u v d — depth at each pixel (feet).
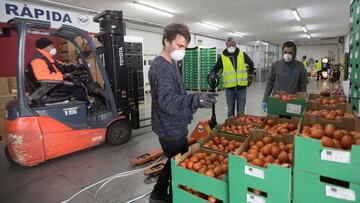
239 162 3.78
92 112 11.44
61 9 20.11
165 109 4.53
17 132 8.75
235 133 6.55
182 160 5.04
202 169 4.56
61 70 10.49
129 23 29.04
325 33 47.34
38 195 7.59
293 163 3.39
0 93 14.05
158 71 4.78
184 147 5.62
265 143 4.76
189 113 4.50
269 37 51.11
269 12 26.94
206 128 10.52
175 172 4.82
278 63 9.43
